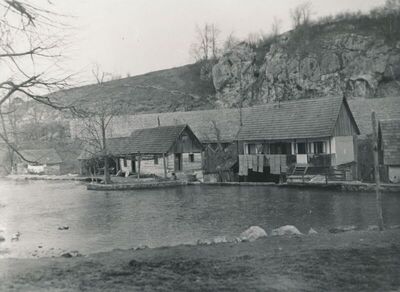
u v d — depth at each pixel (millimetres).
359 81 82375
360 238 14773
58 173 80375
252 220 26297
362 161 51156
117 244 20594
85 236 23031
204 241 16391
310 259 11531
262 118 53125
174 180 52281
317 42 92125
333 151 46719
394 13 91188
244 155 50844
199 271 10508
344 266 10766
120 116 83250
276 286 9133
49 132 88688
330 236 15492
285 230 17781
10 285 9562
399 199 32531
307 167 46875
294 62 91125
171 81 133000
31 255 18266
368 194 36156
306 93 88000
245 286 9148
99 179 60781
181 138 58062
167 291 8859
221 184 49375
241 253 12734
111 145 64688
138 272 10555
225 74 105375
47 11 11047
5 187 56125
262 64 103688
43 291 8992
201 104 113875
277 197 36750
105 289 9078
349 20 98562
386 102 61969
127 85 131875
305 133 47594
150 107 114688
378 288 8992
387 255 11852
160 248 14672
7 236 23500
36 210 33906
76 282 9719
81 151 75250
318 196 36250
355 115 61312
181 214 29578
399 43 84000
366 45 85375
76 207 35031
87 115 14203
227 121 70312
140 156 58531
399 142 39469
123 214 30469
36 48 11516
